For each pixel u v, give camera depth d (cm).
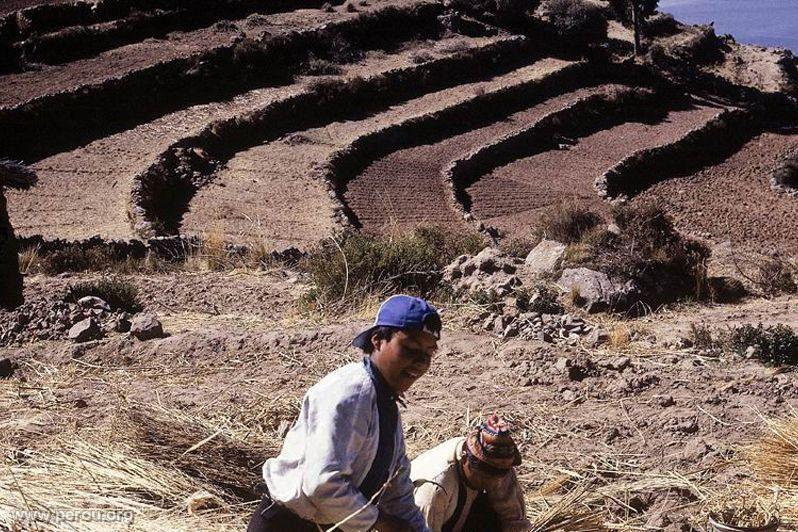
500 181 4881
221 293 1388
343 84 5653
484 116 5950
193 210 3719
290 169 4431
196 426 491
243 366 827
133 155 4378
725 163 5897
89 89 5003
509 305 1141
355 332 899
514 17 7475
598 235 1541
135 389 756
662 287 1403
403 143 5241
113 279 1379
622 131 6188
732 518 450
